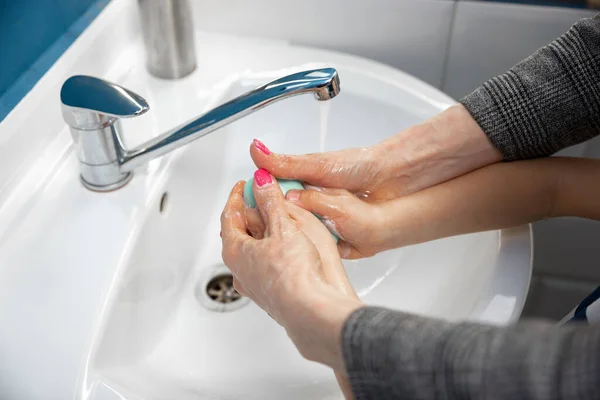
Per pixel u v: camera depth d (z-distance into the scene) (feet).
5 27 1.79
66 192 1.89
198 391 1.82
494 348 0.92
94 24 2.24
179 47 2.28
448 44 2.53
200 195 2.26
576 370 0.84
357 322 1.12
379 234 1.88
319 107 2.41
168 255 2.05
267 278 1.41
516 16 2.38
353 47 2.61
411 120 2.31
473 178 1.95
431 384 0.99
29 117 1.88
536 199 1.94
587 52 1.76
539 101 1.83
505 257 1.82
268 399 1.85
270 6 2.52
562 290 3.32
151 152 1.83
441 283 2.05
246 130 2.45
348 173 1.91
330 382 1.90
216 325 2.10
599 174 1.91
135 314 1.83
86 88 1.64
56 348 1.52
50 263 1.71
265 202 1.65
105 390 1.46
